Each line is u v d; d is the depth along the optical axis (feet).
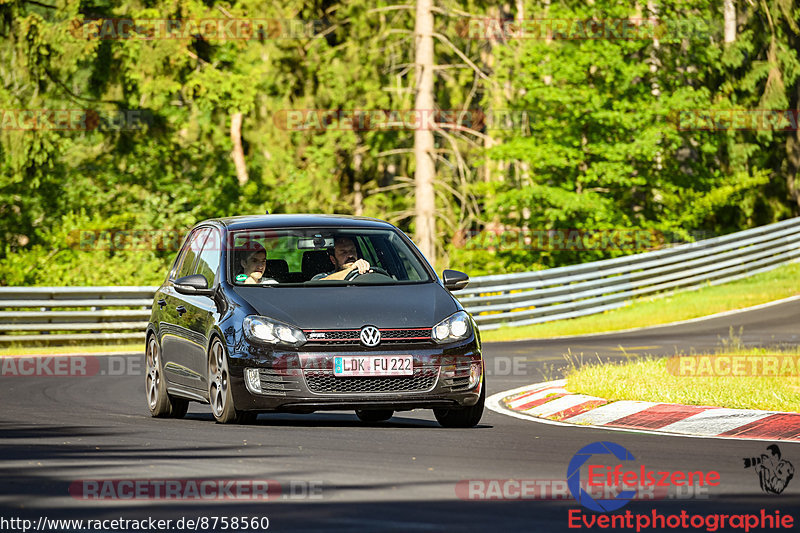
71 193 469.98
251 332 119.14
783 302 328.49
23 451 102.37
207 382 126.82
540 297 337.93
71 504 77.87
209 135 527.81
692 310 320.29
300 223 135.33
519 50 445.37
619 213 436.76
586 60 428.56
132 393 176.65
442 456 99.96
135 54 469.16
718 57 452.76
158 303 145.07
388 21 542.98
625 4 428.56
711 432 123.03
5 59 454.40
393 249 134.10
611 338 269.85
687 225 452.76
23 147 442.50
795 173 549.54
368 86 541.34
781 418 124.67
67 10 461.37
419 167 446.19
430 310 122.01
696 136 445.78
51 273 380.78
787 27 557.33
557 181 444.14
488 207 444.96
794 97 561.84
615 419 132.77
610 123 425.69
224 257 130.72
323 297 122.62
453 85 548.31
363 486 84.43
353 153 576.20
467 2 521.24
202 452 101.45
